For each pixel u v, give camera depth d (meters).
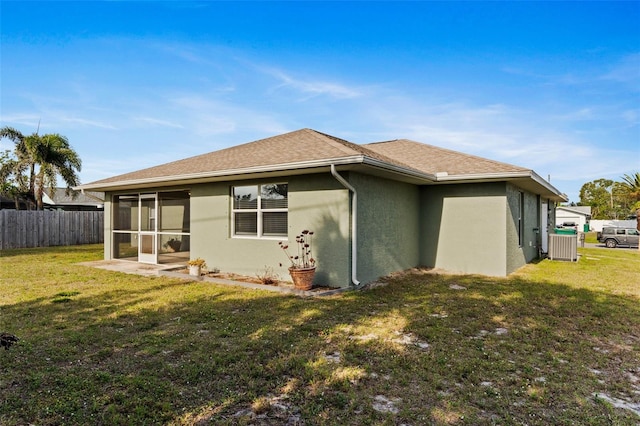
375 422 2.78
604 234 22.92
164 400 3.05
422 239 10.79
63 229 18.17
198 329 4.91
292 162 7.15
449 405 3.02
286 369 3.68
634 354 4.15
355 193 7.65
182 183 9.92
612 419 2.82
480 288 7.74
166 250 11.40
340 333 4.78
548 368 3.76
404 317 5.52
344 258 7.57
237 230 9.28
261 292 7.24
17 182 20.31
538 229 14.52
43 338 4.50
